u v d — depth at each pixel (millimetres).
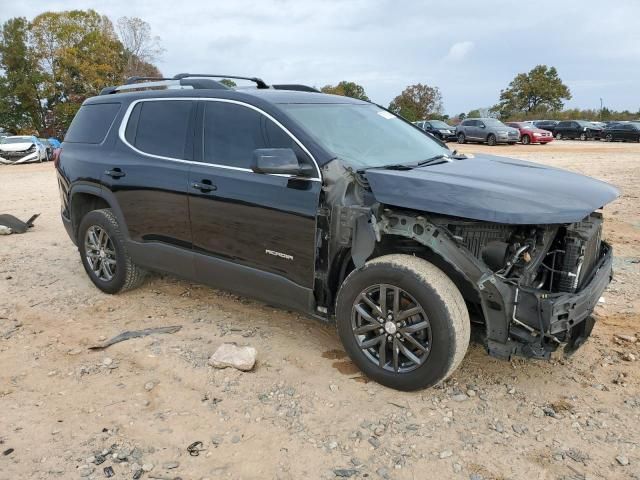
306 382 3582
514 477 2725
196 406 3348
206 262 4250
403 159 3992
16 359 3986
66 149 5371
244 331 4355
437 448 2943
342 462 2848
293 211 3652
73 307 4949
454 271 3381
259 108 3943
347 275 3709
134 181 4590
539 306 3029
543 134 31219
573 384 3535
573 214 2936
